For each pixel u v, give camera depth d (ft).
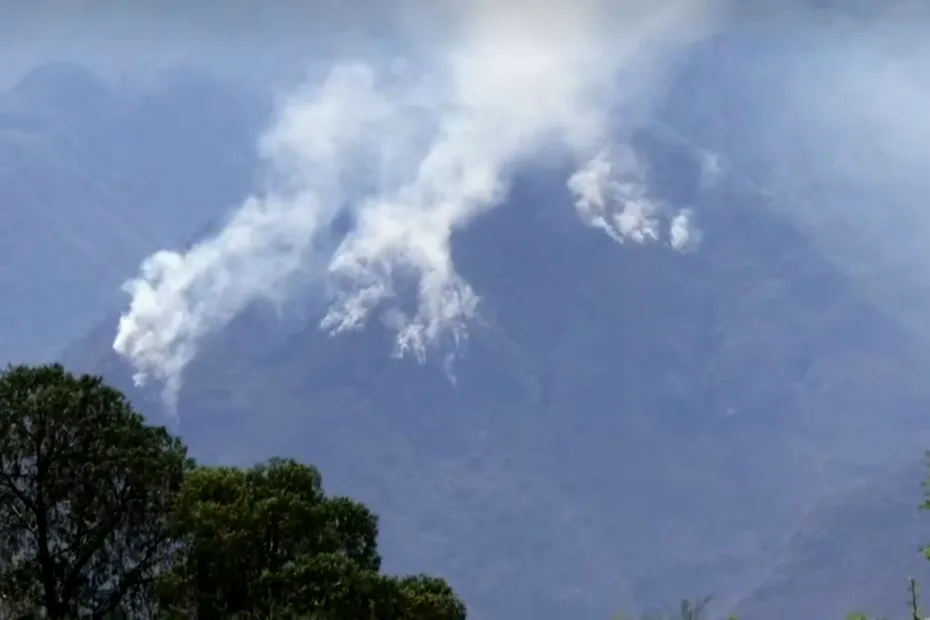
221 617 218.79
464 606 250.78
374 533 250.16
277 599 214.90
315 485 249.14
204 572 225.35
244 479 240.53
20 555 254.06
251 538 226.38
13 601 245.45
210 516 227.61
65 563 254.47
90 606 254.68
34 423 254.06
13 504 255.09
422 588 241.76
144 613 253.65
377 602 217.77
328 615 211.20
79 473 253.03
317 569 217.36
